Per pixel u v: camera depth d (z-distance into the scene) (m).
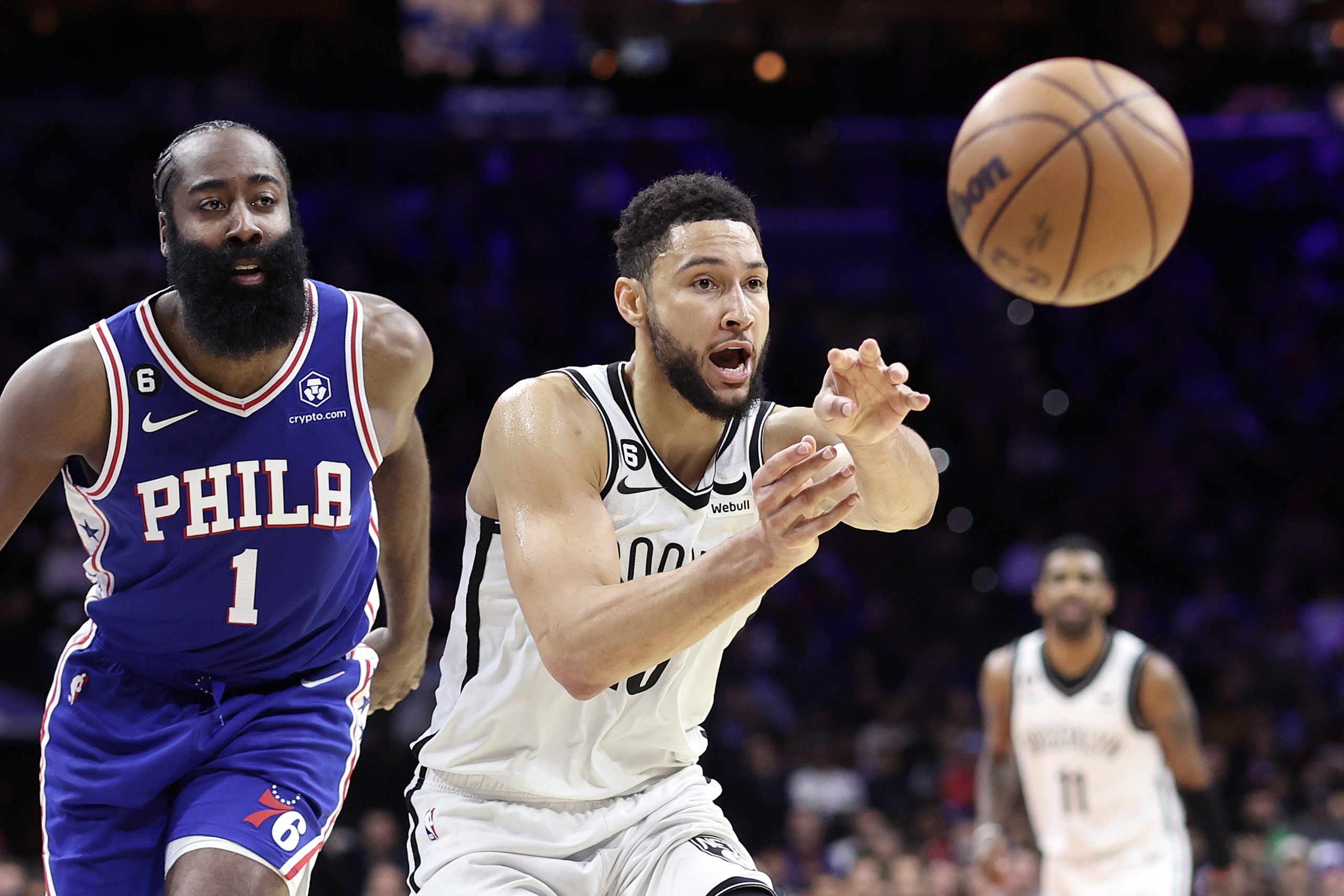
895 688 26.88
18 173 33.31
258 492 6.28
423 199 35.62
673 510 6.23
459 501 29.22
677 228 6.01
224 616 6.39
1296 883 16.39
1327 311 37.91
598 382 6.29
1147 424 35.53
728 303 5.91
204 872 5.98
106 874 6.32
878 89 39.34
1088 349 38.03
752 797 20.20
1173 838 12.52
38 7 35.75
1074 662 12.70
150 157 34.22
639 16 38.84
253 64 36.59
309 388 6.40
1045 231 6.82
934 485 6.33
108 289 31.23
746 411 6.15
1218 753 20.48
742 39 39.06
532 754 6.41
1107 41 39.22
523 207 36.00
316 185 34.78
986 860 13.10
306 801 6.41
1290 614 27.62
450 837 6.44
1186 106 39.50
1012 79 7.15
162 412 6.20
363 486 6.58
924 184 39.44
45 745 6.62
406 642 7.54
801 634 26.62
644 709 6.43
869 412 5.38
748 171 38.53
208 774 6.41
